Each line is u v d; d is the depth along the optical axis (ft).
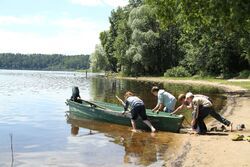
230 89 122.83
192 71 217.36
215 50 191.52
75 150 37.83
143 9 236.02
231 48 188.85
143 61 232.94
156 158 34.60
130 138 43.98
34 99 90.99
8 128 50.24
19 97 95.35
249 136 40.55
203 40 187.21
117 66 300.20
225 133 44.68
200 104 45.24
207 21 81.20
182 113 65.10
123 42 252.83
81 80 211.00
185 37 196.13
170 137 44.45
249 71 182.60
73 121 56.59
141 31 233.14
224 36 177.78
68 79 227.61
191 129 47.42
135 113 48.85
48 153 36.45
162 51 238.48
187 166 30.42
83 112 59.93
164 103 52.49
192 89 125.80
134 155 35.83
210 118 58.90
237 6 59.98
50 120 57.47
